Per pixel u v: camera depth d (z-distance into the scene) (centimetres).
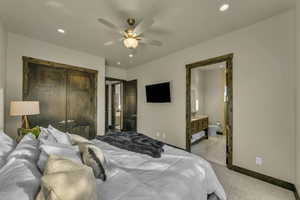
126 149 187
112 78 518
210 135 514
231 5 196
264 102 227
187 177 123
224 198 151
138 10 207
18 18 232
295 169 195
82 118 385
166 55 404
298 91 181
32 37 300
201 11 209
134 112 520
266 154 224
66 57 354
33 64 312
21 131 226
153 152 170
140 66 498
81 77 384
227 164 272
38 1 191
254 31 239
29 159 114
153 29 261
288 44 204
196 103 546
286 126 205
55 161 90
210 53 303
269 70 222
